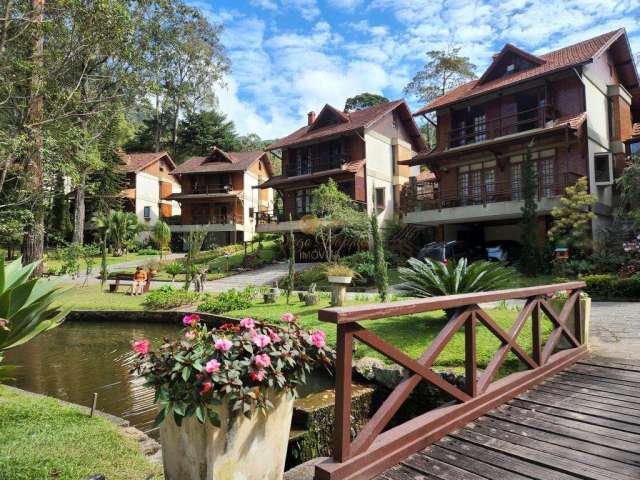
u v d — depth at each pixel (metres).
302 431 4.47
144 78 18.09
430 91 38.62
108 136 24.17
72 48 14.52
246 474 2.48
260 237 32.62
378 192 24.73
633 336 6.85
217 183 36.31
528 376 4.47
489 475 2.69
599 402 4.00
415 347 6.43
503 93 19.05
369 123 24.16
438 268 7.60
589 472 2.72
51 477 2.88
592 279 12.36
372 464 2.64
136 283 17.30
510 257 17.53
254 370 2.49
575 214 14.62
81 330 12.33
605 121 18.66
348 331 2.57
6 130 13.62
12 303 4.03
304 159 27.83
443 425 3.28
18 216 13.90
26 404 4.61
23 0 13.34
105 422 4.24
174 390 2.41
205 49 34.31
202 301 14.33
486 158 19.80
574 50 18.64
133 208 37.75
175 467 2.51
